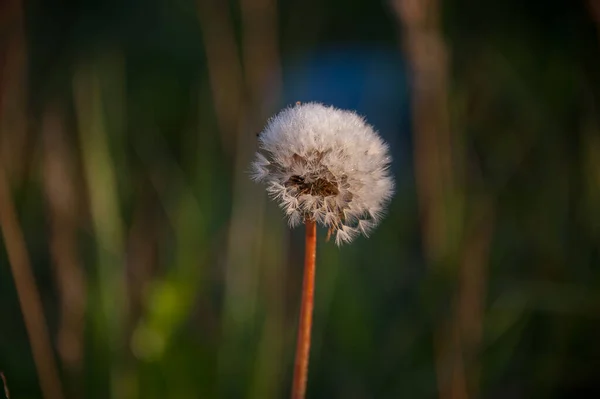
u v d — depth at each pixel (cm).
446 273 61
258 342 58
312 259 49
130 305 59
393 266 65
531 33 76
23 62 64
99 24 89
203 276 61
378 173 50
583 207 63
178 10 90
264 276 60
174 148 76
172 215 62
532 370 61
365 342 61
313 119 49
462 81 72
